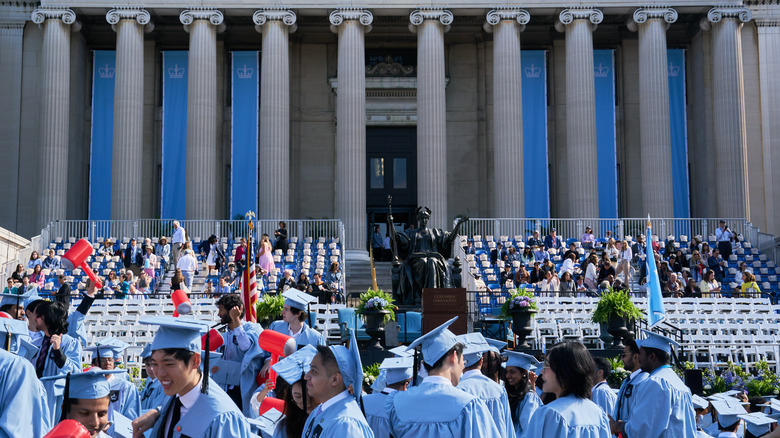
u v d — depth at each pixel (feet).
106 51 154.61
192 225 138.72
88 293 36.04
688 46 158.40
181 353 20.24
